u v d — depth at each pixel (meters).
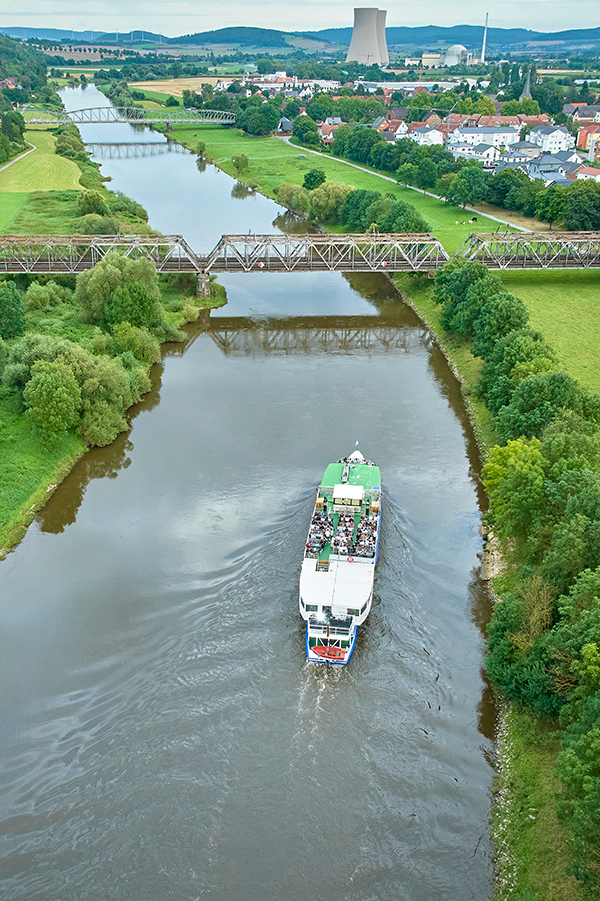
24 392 96.44
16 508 87.38
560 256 175.62
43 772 55.78
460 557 79.06
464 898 48.22
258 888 48.38
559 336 133.62
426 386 121.06
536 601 61.22
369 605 68.94
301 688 62.81
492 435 101.19
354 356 134.88
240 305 162.88
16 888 48.50
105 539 82.69
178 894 48.09
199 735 58.56
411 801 53.97
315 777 55.41
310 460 96.75
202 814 52.69
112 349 124.88
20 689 62.88
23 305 136.75
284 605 71.31
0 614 71.50
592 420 87.94
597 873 43.72
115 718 60.09
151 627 69.25
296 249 162.75
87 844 50.94
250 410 112.12
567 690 55.72
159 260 161.75
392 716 60.66
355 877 49.03
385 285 180.50
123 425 106.00
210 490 90.62
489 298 122.62
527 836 51.09
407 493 89.62
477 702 62.44
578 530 61.91
